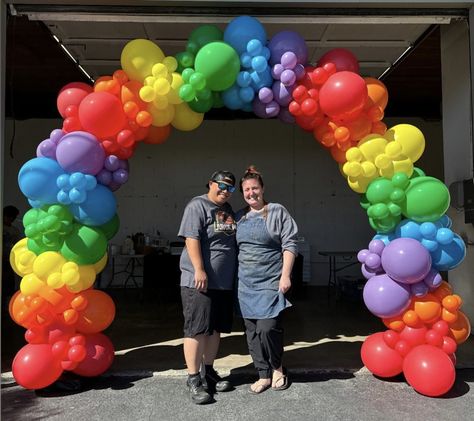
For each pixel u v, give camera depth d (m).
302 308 5.93
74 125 3.02
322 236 8.13
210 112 7.91
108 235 3.31
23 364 2.88
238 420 2.67
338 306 6.07
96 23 4.07
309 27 4.14
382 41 4.50
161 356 3.84
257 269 3.00
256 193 3.06
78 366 3.06
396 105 7.66
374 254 3.06
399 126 3.21
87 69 5.34
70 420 2.68
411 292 2.99
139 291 7.50
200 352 2.96
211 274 2.96
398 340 3.09
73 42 4.55
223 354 3.87
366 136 3.15
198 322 2.92
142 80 3.07
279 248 3.09
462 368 3.46
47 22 4.07
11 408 2.85
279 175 8.15
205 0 3.19
